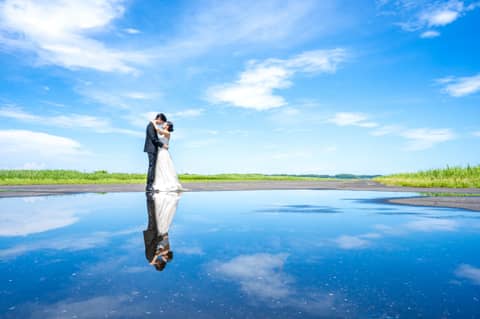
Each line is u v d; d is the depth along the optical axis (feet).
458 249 6.64
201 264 5.53
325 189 29.86
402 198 18.97
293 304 3.88
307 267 5.39
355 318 3.52
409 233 8.36
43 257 5.93
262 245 6.97
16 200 17.35
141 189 27.99
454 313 3.65
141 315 3.56
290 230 8.77
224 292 4.25
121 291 4.26
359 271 5.18
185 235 8.04
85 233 8.23
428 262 5.72
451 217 11.20
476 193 23.39
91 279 4.73
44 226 9.26
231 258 5.93
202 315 3.57
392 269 5.30
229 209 13.57
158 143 24.56
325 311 3.69
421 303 3.93
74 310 3.68
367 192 25.22
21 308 3.73
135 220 10.43
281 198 19.35
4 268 5.26
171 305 3.83
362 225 9.53
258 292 4.25
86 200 17.39
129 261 5.69
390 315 3.59
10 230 8.66
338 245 7.01
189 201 17.20
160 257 5.96
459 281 4.72
